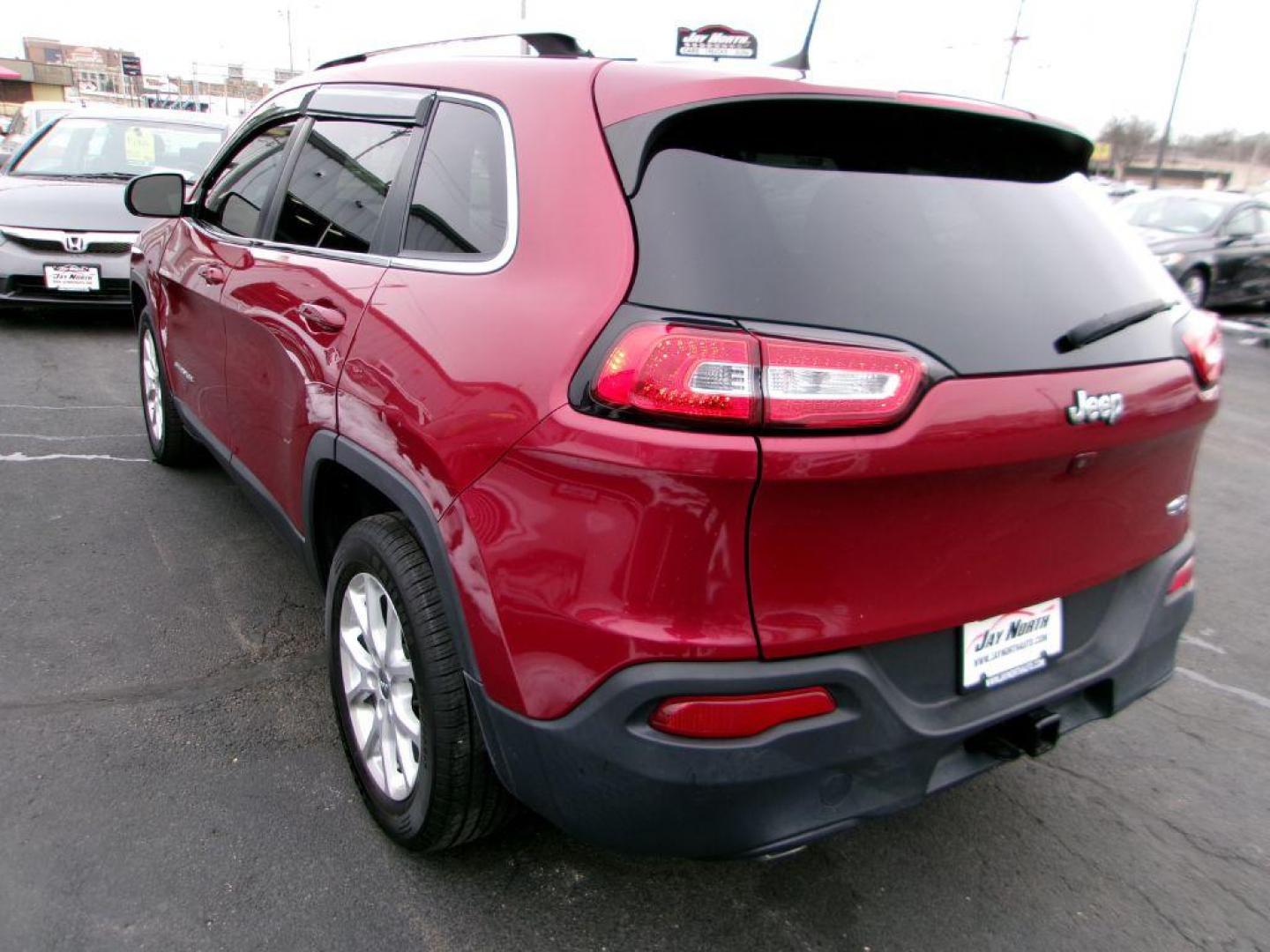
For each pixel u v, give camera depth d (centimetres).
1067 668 214
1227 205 1254
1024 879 244
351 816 251
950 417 170
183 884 225
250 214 329
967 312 182
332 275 257
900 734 183
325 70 324
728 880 238
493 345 191
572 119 199
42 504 432
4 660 309
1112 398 195
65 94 6394
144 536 405
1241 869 251
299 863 234
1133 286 216
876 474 166
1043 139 221
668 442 161
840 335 167
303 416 262
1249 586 434
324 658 322
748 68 203
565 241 188
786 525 166
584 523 172
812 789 178
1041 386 184
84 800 249
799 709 172
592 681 173
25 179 802
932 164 204
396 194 247
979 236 197
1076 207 222
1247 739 311
